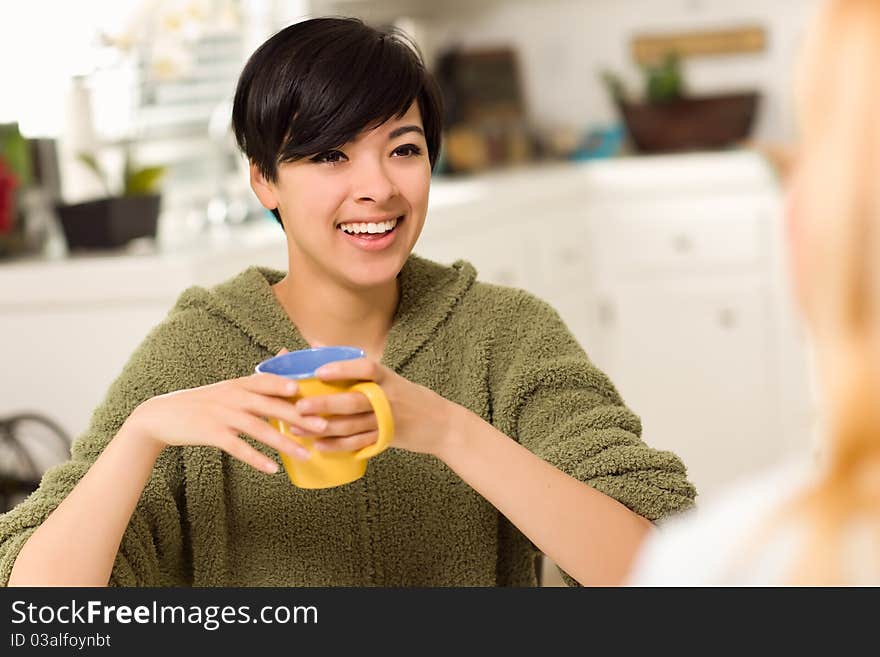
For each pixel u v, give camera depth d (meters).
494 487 1.00
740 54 4.56
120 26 3.19
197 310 1.25
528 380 1.21
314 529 1.19
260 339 1.22
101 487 1.03
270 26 3.74
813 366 0.46
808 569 0.44
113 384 1.21
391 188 1.12
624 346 4.21
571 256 4.04
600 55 4.68
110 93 3.22
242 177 3.50
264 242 2.78
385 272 1.15
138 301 2.53
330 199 1.12
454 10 4.74
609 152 4.50
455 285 1.27
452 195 3.59
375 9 4.38
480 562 1.21
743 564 0.46
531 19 4.70
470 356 1.25
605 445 1.12
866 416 0.42
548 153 4.62
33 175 3.06
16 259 2.76
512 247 3.66
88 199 2.70
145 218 2.75
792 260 0.46
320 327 1.24
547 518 1.00
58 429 2.59
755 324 4.07
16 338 2.63
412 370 1.24
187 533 1.21
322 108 1.09
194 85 3.46
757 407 4.12
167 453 1.17
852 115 0.43
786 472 0.49
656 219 4.11
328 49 1.10
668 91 4.32
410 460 1.20
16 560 1.04
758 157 4.00
